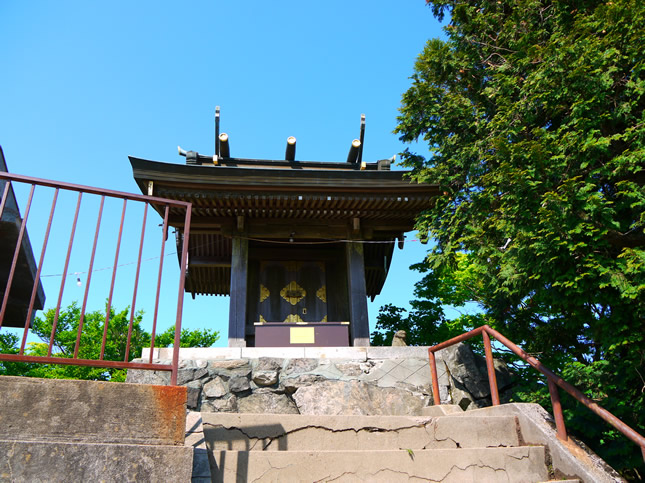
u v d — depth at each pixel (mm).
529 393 6699
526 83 5859
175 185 9781
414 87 7539
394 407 7586
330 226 11336
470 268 11430
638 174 5402
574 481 3686
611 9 5293
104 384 3074
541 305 7508
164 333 20859
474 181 6742
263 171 9789
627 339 4836
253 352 8188
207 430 3939
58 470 2730
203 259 13125
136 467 2871
